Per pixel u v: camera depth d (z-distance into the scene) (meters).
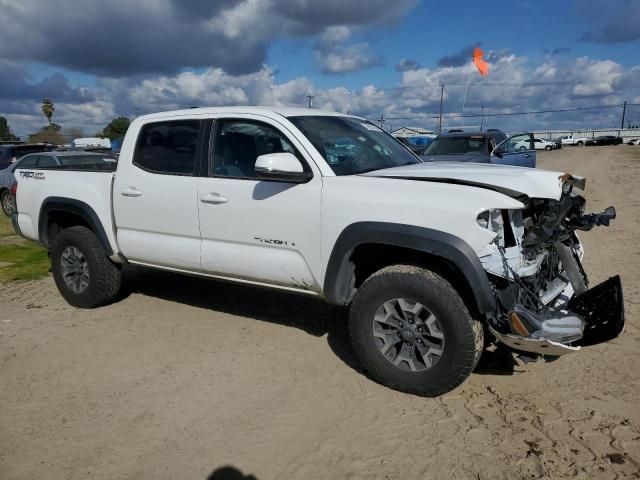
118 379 4.14
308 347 4.67
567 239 4.29
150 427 3.49
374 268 4.23
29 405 3.79
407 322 3.71
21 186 6.04
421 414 3.58
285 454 3.20
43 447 3.30
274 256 4.28
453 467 3.05
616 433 3.32
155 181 4.86
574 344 3.74
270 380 4.09
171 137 4.86
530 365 4.22
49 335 5.03
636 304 5.43
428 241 3.52
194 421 3.55
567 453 3.15
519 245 3.71
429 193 3.62
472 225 3.43
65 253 5.69
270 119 4.36
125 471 3.08
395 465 3.08
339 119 4.79
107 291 5.56
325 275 4.02
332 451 3.22
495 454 3.15
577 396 3.76
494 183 3.64
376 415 3.58
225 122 4.59
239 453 3.22
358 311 3.84
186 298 6.01
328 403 3.74
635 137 74.38
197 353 4.59
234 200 4.39
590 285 6.12
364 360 3.90
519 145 12.13
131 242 5.14
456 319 3.49
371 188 3.82
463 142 11.96
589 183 17.70
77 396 3.90
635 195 14.31
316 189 4.01
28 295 6.38
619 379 3.97
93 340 4.90
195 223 4.64
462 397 3.78
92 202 5.32
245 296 6.04
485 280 3.43
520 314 3.35
